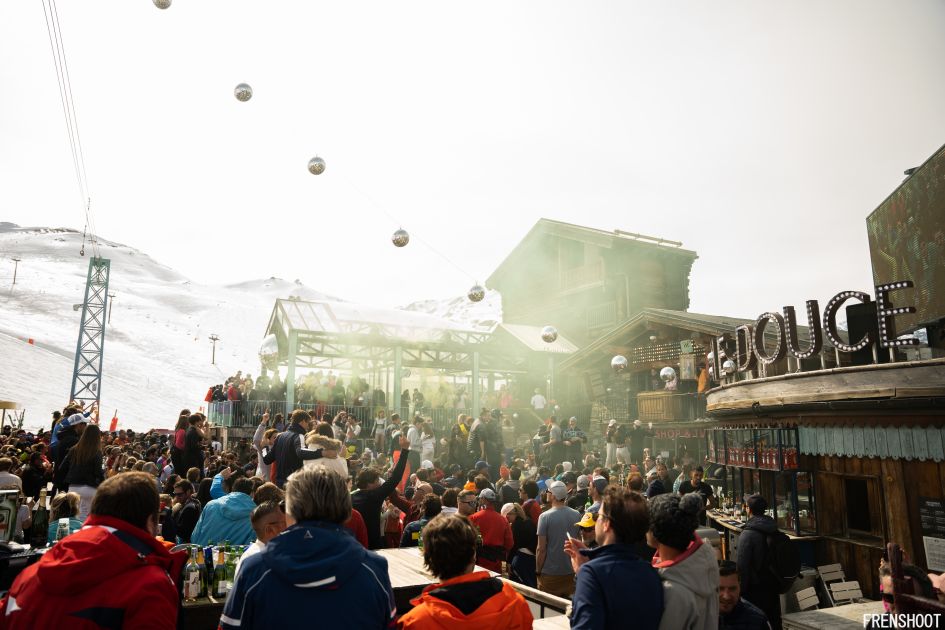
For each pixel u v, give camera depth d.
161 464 16.47
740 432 11.11
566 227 34.44
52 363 92.19
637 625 2.97
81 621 2.46
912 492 7.89
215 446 18.95
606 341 25.67
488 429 18.83
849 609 7.28
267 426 11.75
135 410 85.19
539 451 21.20
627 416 25.05
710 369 12.96
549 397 29.22
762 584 6.67
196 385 110.94
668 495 3.39
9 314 127.94
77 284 179.38
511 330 31.05
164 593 2.65
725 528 10.90
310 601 2.65
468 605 3.22
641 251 32.53
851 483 9.04
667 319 22.66
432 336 28.00
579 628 2.95
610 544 3.22
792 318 9.59
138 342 131.12
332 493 2.91
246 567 2.76
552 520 7.90
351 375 30.70
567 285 34.47
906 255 12.12
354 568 2.76
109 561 2.57
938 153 10.62
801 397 9.09
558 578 7.79
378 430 22.20
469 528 3.44
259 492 4.66
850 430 8.60
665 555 3.33
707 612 3.17
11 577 4.41
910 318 12.05
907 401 7.67
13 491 4.64
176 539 8.35
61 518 6.10
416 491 9.72
